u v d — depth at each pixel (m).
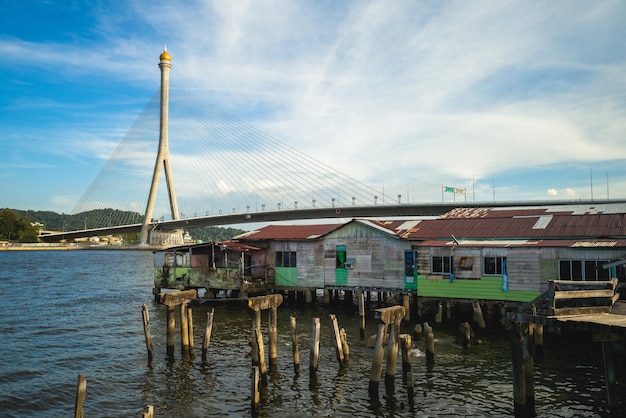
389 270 31.41
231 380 17.64
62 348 22.64
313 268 34.41
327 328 26.58
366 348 21.59
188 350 20.84
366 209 79.75
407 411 14.67
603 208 30.25
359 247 32.66
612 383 13.48
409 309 28.36
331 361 19.56
